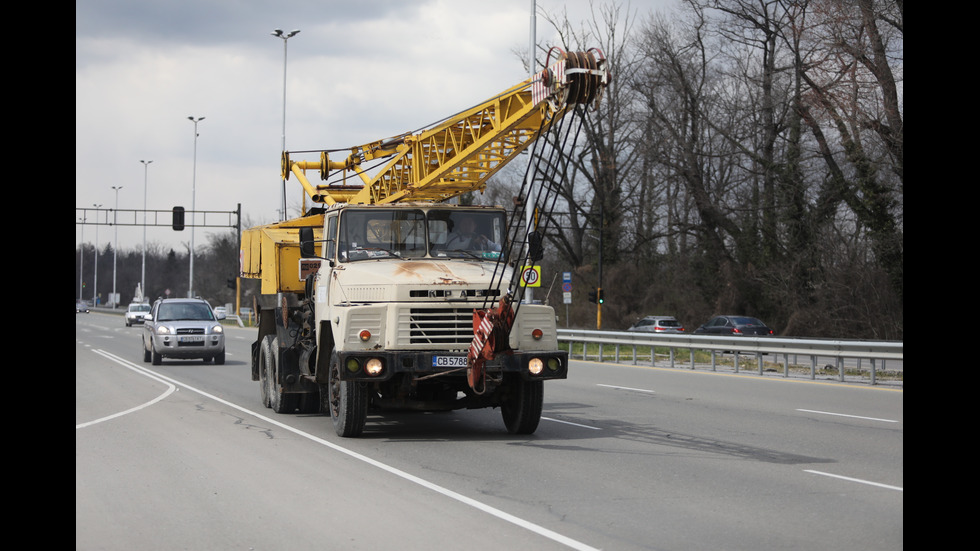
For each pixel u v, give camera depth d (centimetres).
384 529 730
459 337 1190
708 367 2733
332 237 1352
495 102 1502
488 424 1434
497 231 1352
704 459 1080
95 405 1664
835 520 763
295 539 701
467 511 795
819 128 4253
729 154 5009
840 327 4309
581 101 1074
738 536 709
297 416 1523
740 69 5003
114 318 8900
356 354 1162
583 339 3145
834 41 3681
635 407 1656
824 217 4675
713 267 5403
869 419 1470
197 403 1716
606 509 803
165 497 856
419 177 1631
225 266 12475
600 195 5725
